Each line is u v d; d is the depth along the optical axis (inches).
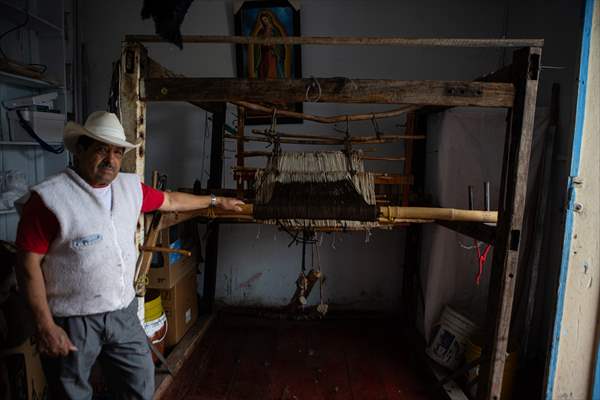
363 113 107.8
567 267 63.4
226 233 116.1
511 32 101.0
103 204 47.5
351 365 90.7
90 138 46.4
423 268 102.3
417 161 101.7
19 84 90.7
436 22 104.0
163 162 112.3
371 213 67.7
